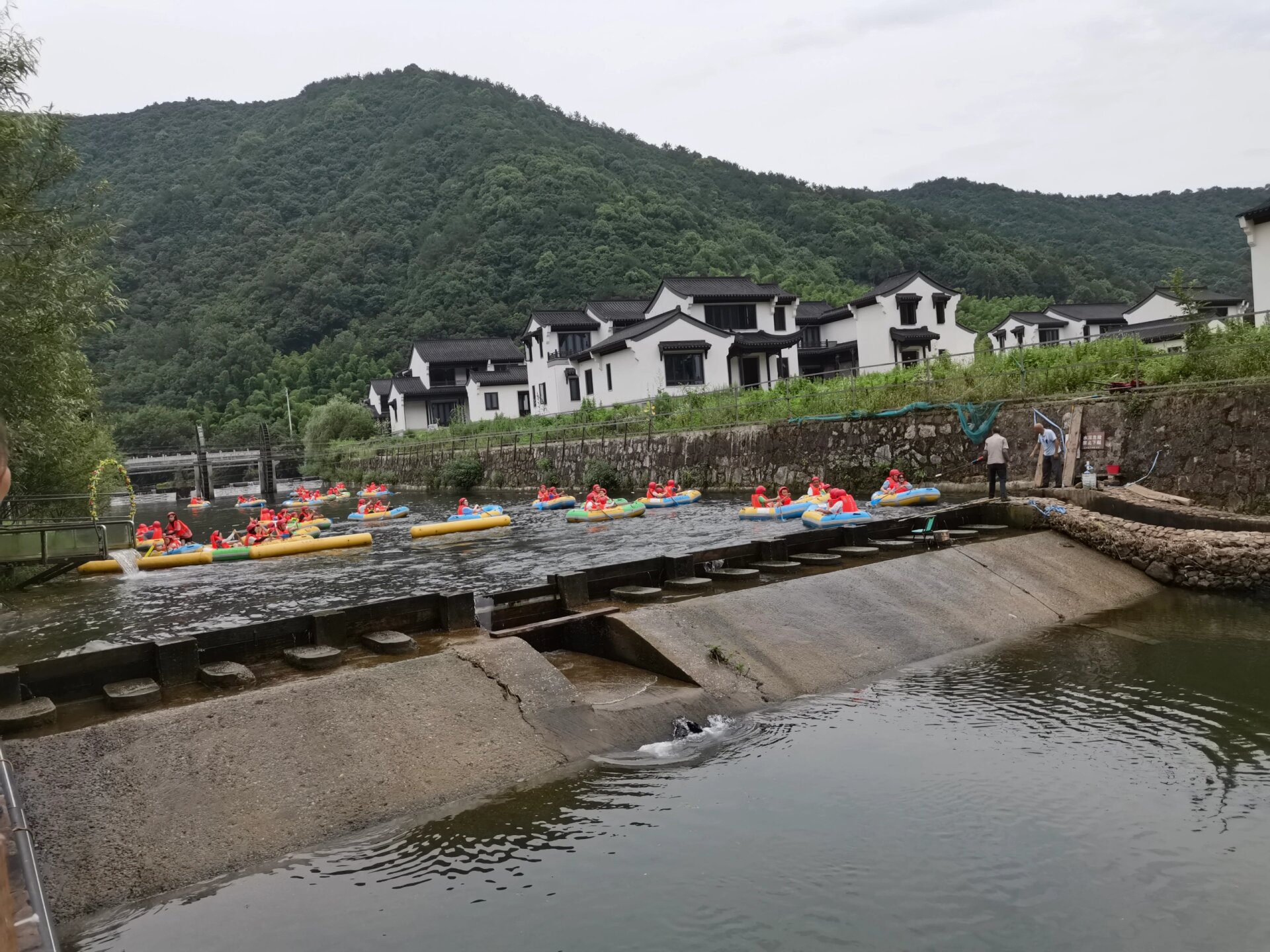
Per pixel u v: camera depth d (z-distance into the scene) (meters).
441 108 140.75
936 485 24.28
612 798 7.23
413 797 7.09
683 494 29.25
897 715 9.01
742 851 6.36
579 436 40.16
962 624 12.00
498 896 5.84
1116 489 17.50
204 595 17.84
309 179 135.25
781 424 29.03
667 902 5.73
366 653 9.28
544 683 8.75
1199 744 7.99
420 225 114.12
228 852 6.27
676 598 11.45
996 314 87.12
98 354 101.62
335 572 19.92
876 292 53.91
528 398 64.81
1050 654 11.00
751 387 41.22
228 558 23.52
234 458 61.44
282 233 121.88
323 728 7.55
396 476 54.91
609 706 8.70
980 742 8.24
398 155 130.38
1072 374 22.19
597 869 6.15
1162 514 15.06
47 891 5.67
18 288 13.54
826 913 5.59
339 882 6.03
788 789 7.34
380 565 20.66
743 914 5.59
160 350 102.00
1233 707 8.82
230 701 7.61
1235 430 16.77
